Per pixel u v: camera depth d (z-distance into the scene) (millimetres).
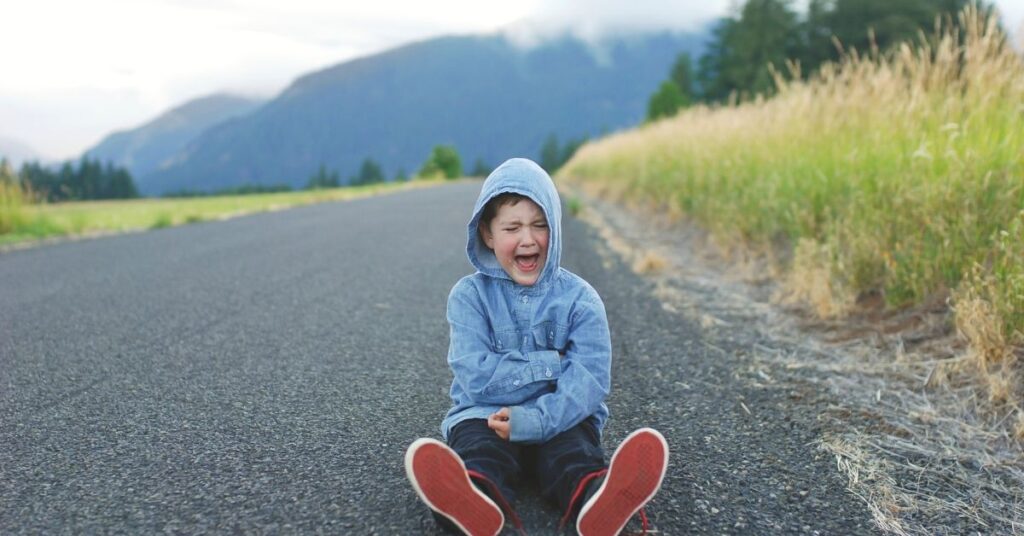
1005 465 2383
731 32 50938
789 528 1984
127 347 3855
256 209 14305
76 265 6898
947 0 31047
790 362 3467
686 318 4414
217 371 3414
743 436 2615
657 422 2748
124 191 132000
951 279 3723
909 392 2992
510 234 2160
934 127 4789
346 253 7531
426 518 2002
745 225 6324
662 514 2047
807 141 6500
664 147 11891
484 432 2068
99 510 2053
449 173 54125
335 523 1977
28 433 2645
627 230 9109
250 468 2336
